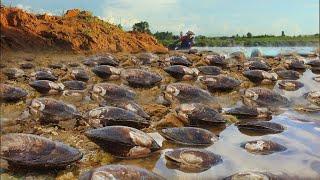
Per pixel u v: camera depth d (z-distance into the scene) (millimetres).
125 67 21984
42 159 7414
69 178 7234
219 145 9188
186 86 13812
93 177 6355
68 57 28906
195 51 31656
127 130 8461
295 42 63219
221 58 22984
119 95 13359
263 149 8781
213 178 7438
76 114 10898
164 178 6844
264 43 61562
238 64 22922
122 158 8297
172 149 8656
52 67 21594
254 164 8047
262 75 17109
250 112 11711
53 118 10758
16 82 16453
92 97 13391
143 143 8398
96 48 34656
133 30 43219
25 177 7211
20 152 7445
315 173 7641
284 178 7266
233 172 7656
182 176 7473
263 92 13547
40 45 32438
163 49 39406
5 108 11938
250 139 9633
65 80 17188
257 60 23234
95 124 10023
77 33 35125
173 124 10492
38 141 7664
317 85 17328
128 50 36562
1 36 31172
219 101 13922
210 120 10672
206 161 7934
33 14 36719
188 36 39250
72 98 13734
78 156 7766
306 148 9047
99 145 8391
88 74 18812
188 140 9172
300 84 16688
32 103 11078
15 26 33656
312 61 23109
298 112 12531
